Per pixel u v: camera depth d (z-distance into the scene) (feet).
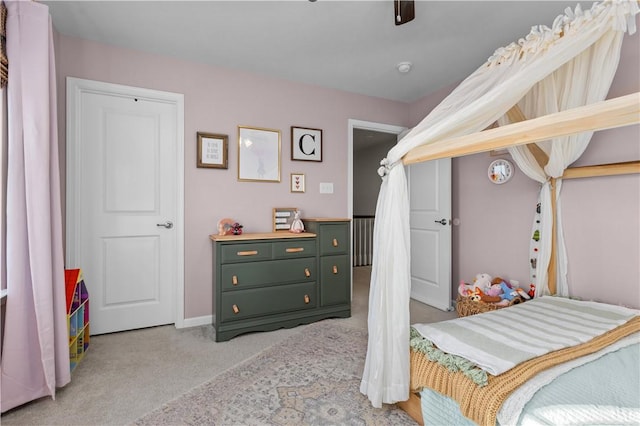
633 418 3.11
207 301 9.41
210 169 9.44
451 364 4.29
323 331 8.84
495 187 9.66
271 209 10.30
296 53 8.79
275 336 8.50
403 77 10.36
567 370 3.96
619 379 3.77
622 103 3.11
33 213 5.31
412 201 12.46
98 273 8.45
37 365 5.47
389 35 7.86
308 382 6.14
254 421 5.01
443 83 10.84
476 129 5.39
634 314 5.88
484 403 3.69
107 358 7.15
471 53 8.75
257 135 10.07
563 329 5.17
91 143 8.31
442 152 4.69
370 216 20.67
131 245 8.81
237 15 7.04
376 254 5.48
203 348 7.72
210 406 5.39
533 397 3.55
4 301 5.33
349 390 5.87
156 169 9.04
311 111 10.94
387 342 5.09
